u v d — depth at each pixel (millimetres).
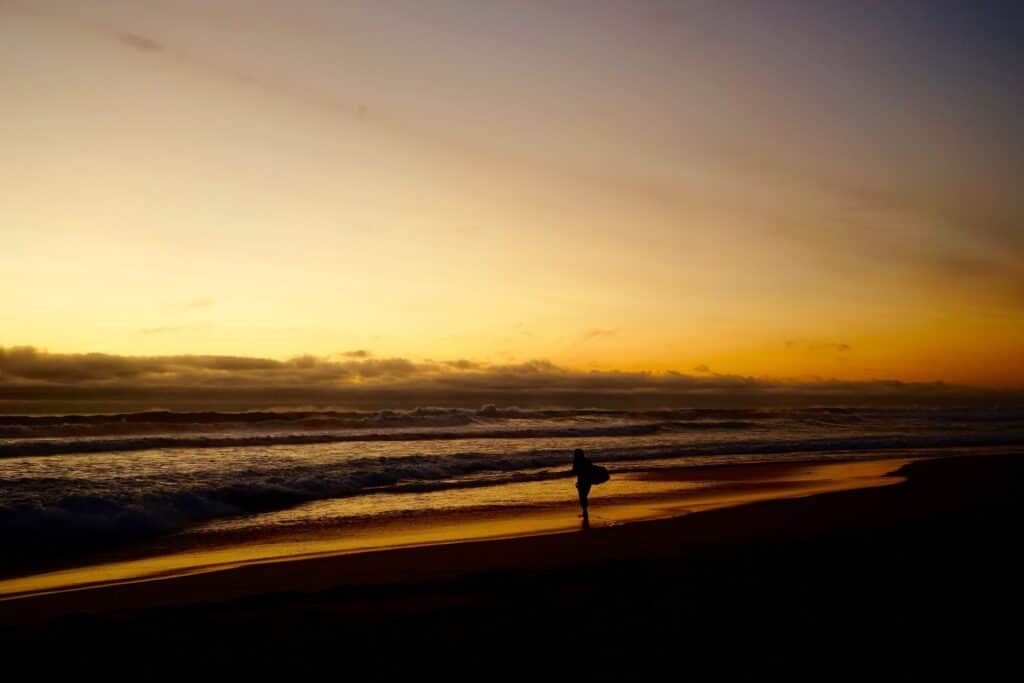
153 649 5582
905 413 59312
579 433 34625
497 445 27047
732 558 8648
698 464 22438
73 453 20562
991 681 4785
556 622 6098
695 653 5328
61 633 6035
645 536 10727
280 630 5992
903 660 5164
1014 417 56531
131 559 9719
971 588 7070
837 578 7512
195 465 18062
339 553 9945
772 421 48062
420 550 9898
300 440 26484
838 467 21547
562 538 10773
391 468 18781
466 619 6238
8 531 10633
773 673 4938
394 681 4895
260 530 11812
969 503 13359
